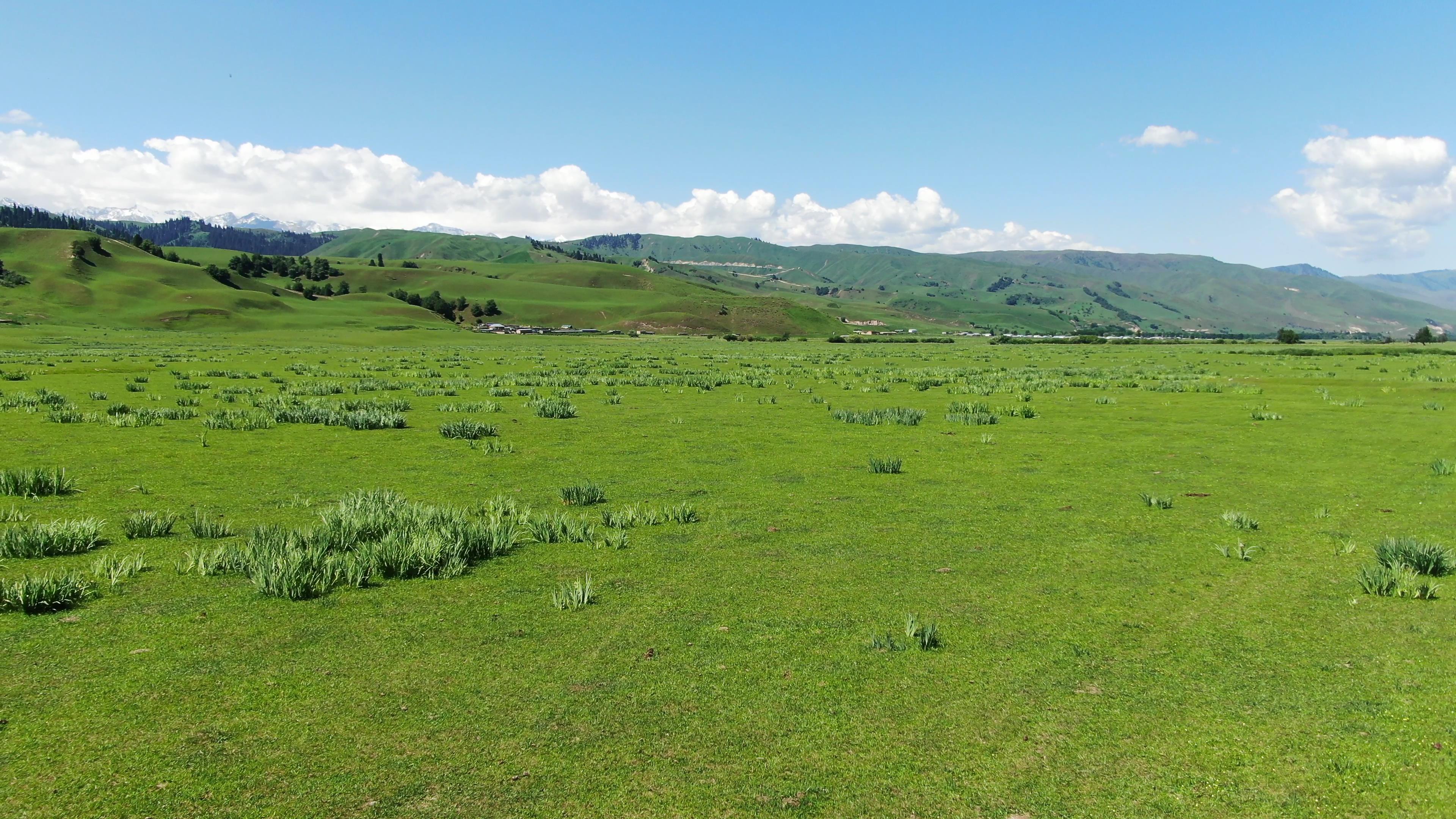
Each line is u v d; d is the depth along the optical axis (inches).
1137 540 416.8
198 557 358.3
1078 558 383.9
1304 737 216.1
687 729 218.2
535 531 408.2
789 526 443.5
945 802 186.4
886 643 275.6
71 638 271.7
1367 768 201.0
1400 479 588.1
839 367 2229.3
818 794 189.3
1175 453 699.4
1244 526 441.7
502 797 186.5
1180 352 3599.9
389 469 607.2
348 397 1190.3
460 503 497.0
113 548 378.0
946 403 1151.6
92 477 557.0
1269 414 964.0
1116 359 2797.7
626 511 451.8
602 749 207.5
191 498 495.5
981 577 353.1
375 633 281.0
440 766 199.3
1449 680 249.0
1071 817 181.6
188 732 213.0
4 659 254.1
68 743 206.4
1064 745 212.1
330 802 184.1
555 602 310.8
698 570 360.8
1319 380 1594.5
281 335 5521.7
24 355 2549.2
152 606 302.5
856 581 346.0
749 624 294.4
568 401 1115.9
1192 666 261.1
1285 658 267.0
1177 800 188.2
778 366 2245.3
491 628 287.7
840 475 593.6
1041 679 250.5
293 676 247.1
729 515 467.8
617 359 2672.2
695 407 1080.2
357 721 220.1
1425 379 1603.1
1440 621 299.0
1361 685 246.7
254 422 827.4
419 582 338.3
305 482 552.1
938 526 444.1
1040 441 770.2
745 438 783.7
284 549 350.6
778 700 235.0
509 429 842.2
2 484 495.5
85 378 1492.4
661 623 295.0
